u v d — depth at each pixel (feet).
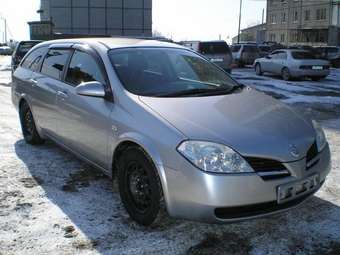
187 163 11.25
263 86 51.26
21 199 14.70
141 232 12.61
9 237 12.19
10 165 18.16
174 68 15.99
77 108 15.74
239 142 11.45
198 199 11.15
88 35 115.96
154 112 12.62
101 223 13.11
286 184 11.58
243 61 89.25
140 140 12.30
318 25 209.77
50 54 19.39
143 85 14.39
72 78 16.83
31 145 21.18
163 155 11.70
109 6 122.42
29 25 104.32
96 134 14.65
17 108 21.77
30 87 19.97
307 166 12.29
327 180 16.94
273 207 11.70
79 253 11.44
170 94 14.08
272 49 115.03
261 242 12.22
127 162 13.05
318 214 13.94
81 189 15.66
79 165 18.22
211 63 17.71
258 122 12.59
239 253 11.64
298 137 12.38
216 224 12.37
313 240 12.34
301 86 51.72
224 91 15.20
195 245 11.99
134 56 15.66
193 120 12.19
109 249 11.68
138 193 12.87
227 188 11.02
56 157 19.31
